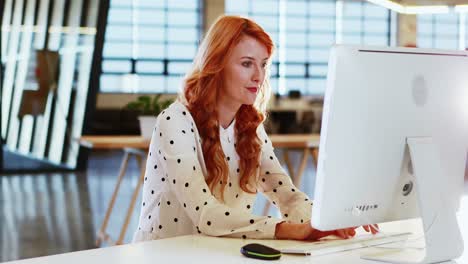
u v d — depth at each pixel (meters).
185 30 16.89
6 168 11.28
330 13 18.16
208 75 2.42
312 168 11.70
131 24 16.56
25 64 11.36
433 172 2.06
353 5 18.28
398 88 2.00
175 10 16.81
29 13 11.37
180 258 1.98
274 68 17.80
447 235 2.05
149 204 2.46
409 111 2.04
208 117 2.43
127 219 5.67
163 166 2.38
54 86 11.49
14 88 11.27
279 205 2.61
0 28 11.12
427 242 2.01
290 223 2.26
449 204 2.08
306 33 17.98
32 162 11.43
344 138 1.92
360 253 2.10
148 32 16.67
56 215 7.48
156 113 5.55
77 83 11.56
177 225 2.41
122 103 16.44
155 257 1.99
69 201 8.43
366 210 2.03
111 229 6.76
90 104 11.56
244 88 2.42
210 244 2.17
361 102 1.93
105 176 10.95
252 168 2.53
